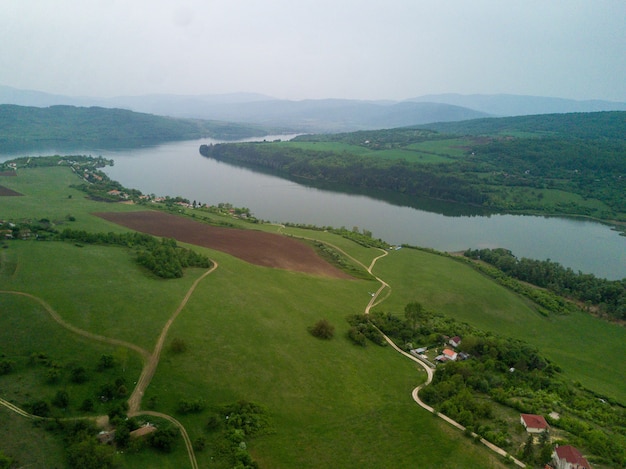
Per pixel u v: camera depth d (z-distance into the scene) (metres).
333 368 98.00
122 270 124.56
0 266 113.88
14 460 55.84
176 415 72.25
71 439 60.97
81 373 75.25
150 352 87.56
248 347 97.06
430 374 104.19
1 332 84.44
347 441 75.12
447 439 77.56
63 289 105.06
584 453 75.38
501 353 114.31
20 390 69.44
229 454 66.62
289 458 68.62
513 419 85.50
